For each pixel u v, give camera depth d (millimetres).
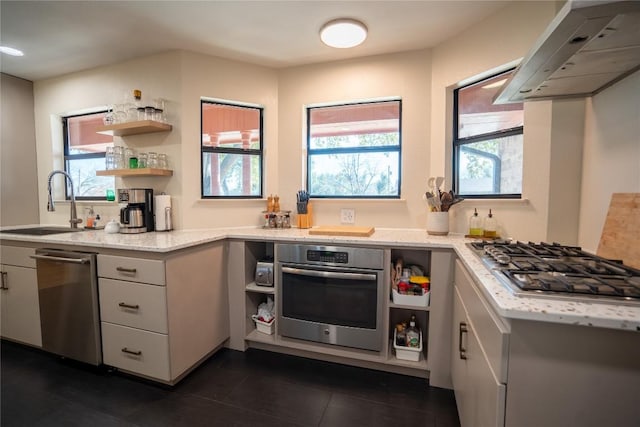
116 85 2562
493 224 1908
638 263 1091
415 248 1801
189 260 1847
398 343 1950
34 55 2404
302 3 1760
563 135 1601
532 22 1686
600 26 839
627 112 1240
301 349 2082
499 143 1981
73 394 1694
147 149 2473
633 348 701
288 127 2629
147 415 1529
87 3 1750
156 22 1962
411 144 2338
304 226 2482
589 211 1504
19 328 2129
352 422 1498
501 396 783
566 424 749
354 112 2559
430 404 1637
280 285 2098
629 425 712
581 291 794
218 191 2582
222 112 2555
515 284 872
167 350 1685
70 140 2998
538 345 753
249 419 1511
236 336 2221
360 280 1907
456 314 1585
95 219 2701
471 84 2123
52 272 1948
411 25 1984
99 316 1858
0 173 2717
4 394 1695
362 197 2561
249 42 2223
